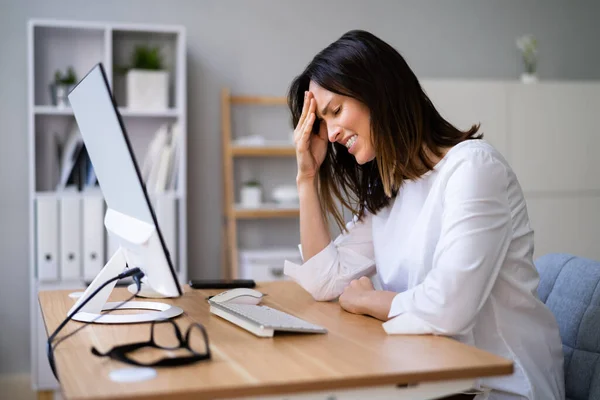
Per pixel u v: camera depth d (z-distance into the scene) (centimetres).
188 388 95
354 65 161
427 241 161
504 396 150
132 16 416
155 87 394
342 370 106
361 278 170
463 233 141
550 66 479
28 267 401
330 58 165
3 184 397
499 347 153
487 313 154
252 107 438
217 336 132
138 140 414
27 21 399
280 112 442
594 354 165
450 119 416
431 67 460
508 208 148
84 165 389
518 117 426
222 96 422
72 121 399
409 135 163
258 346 123
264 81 437
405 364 110
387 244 180
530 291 156
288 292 194
